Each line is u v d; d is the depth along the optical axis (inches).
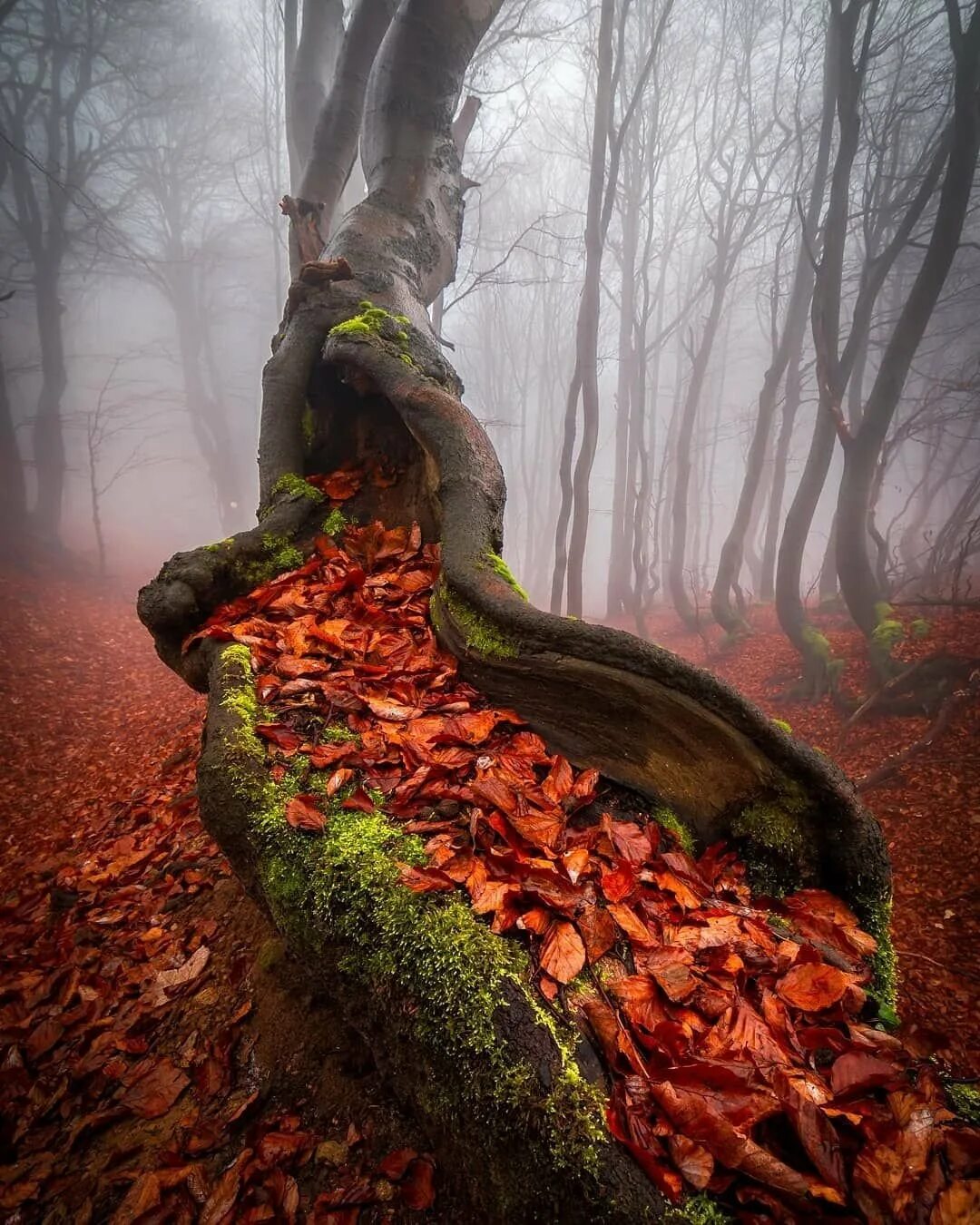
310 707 94.3
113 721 352.2
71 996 108.3
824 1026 59.3
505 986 56.5
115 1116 83.2
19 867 185.8
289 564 143.3
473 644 101.0
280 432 169.8
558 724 93.9
